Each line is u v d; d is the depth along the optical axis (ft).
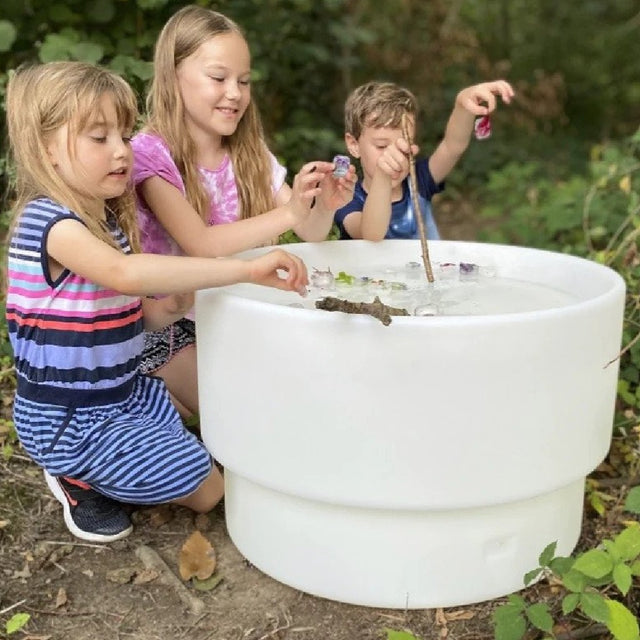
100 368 5.96
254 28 16.10
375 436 4.83
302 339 4.82
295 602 5.54
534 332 4.80
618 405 7.73
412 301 5.93
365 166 8.04
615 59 25.85
